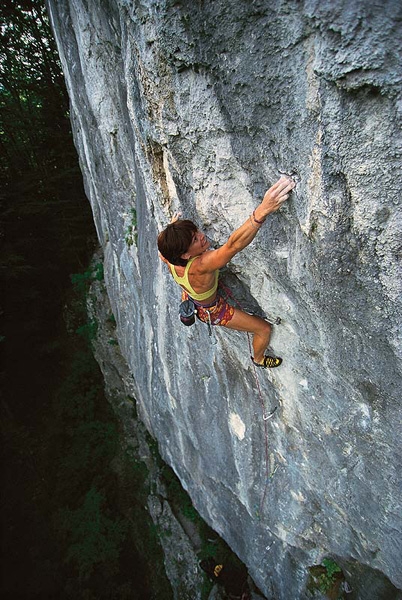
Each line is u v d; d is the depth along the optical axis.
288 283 2.90
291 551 5.94
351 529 4.54
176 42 2.31
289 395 3.98
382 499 3.70
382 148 1.88
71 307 13.89
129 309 8.67
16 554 10.38
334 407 3.51
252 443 5.25
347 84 1.79
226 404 5.32
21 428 12.26
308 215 2.35
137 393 11.19
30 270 13.42
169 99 2.66
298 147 2.18
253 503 6.05
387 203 2.03
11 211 12.34
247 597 7.74
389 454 3.30
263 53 2.03
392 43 1.63
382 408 3.04
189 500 9.76
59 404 12.73
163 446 9.30
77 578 10.01
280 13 1.85
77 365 13.11
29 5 12.38
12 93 13.40
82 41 4.94
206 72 2.34
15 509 10.97
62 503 11.13
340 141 1.97
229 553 8.54
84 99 6.38
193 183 3.05
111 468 11.52
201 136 2.67
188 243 2.57
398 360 2.62
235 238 2.45
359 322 2.63
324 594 5.59
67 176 13.59
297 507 5.16
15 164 13.73
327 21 1.71
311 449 4.25
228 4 1.99
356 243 2.27
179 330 5.32
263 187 2.60
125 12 2.67
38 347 13.59
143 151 3.49
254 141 2.40
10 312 13.38
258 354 3.64
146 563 9.97
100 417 12.53
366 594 5.17
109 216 8.16
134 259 7.06
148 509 10.39
